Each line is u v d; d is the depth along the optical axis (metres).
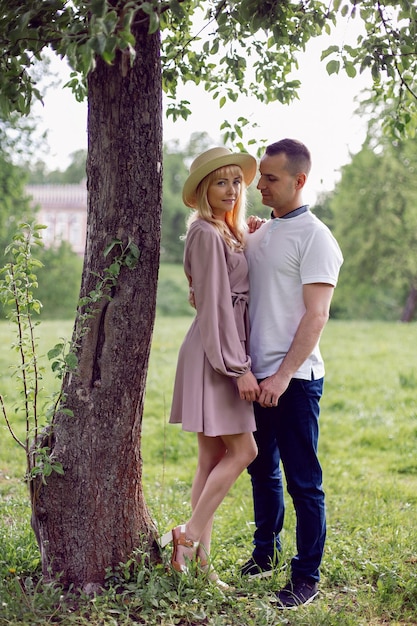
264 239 3.58
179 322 22.73
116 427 3.40
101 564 3.41
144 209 3.32
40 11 2.94
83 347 3.37
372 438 8.05
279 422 3.54
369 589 3.66
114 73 3.19
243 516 5.04
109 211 3.31
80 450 3.38
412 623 3.34
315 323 3.38
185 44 4.28
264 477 3.80
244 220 3.68
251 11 3.28
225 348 3.37
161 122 3.34
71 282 32.44
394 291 36.38
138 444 3.52
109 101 3.22
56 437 3.43
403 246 30.16
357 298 34.25
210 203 3.50
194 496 3.66
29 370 3.51
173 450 7.45
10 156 20.16
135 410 3.45
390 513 5.15
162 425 8.50
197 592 3.37
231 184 3.48
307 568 3.51
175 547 3.49
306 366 3.50
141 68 3.21
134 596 3.30
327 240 3.45
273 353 3.52
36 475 3.40
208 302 3.36
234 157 3.46
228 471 3.48
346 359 13.98
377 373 12.26
